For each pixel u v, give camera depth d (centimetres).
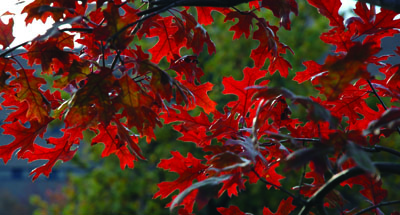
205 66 1000
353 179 236
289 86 957
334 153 200
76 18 220
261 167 247
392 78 234
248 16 251
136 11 224
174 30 253
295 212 627
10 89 237
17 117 245
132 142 231
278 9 247
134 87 220
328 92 205
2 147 244
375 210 235
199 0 225
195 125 246
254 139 208
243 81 241
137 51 237
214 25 1035
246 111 242
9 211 1823
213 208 977
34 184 1861
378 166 201
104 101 220
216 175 214
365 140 205
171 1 230
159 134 965
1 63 233
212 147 227
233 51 1007
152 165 998
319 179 235
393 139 870
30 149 246
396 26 235
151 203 916
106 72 220
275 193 908
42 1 232
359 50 202
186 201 239
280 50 260
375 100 820
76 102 219
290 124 245
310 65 246
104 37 217
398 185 862
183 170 244
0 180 1866
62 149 251
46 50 233
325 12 238
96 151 953
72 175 1006
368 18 236
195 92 251
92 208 912
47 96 245
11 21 234
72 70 228
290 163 200
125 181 935
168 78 220
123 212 903
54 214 1038
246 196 945
